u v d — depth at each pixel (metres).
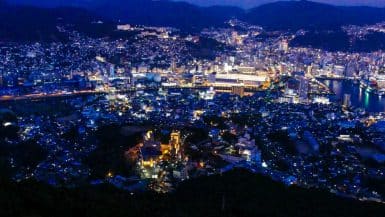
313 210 102.75
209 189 115.69
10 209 70.31
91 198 89.62
